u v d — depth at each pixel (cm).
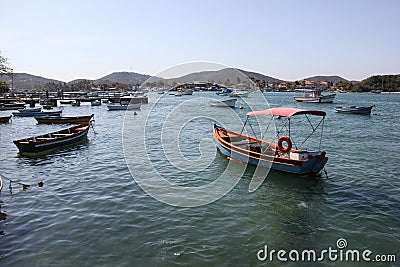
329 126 3381
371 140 2456
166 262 749
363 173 1492
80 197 1159
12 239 848
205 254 788
